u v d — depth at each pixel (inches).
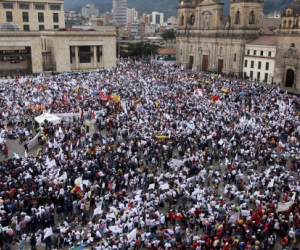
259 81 3882.9
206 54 4616.1
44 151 1723.7
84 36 4352.9
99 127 2039.9
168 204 1237.1
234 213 1178.0
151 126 1905.8
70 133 1813.5
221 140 1701.5
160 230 1048.8
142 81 3122.5
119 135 1840.6
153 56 6156.5
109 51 4591.5
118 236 1002.7
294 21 3294.8
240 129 1904.5
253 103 2471.7
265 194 1268.5
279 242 1085.1
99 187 1288.1
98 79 3201.3
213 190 1379.2
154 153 1620.3
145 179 1352.1
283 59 3472.0
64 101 2333.9
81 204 1164.5
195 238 991.0
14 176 1305.4
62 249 1018.7
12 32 3848.4
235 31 4101.9
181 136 1796.3
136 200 1152.2
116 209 1134.4
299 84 3344.0
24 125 2042.3
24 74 3951.8
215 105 2357.3
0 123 1969.7
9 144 1829.5
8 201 1125.7
